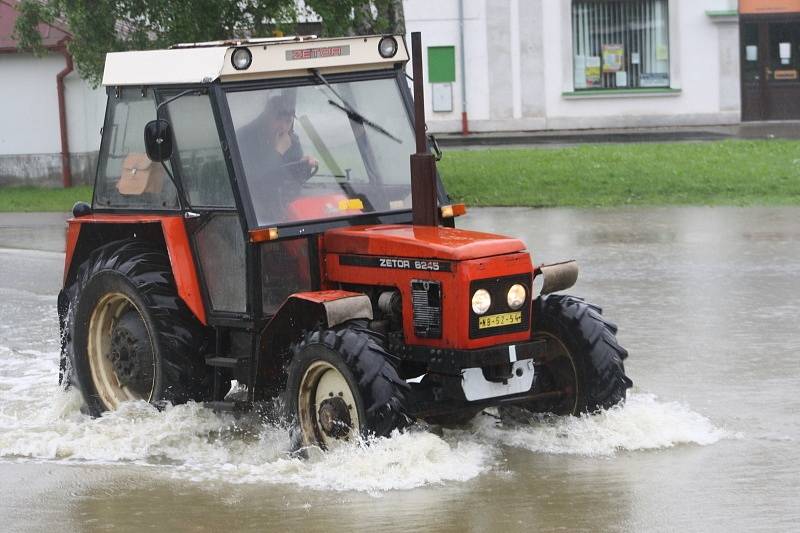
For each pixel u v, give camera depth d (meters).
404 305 11.51
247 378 12.22
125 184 13.47
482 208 32.06
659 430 12.07
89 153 41.44
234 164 11.98
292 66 12.30
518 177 36.41
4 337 18.47
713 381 14.52
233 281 12.30
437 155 12.68
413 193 12.18
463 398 11.28
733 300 19.61
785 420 12.75
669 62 53.84
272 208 12.04
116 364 13.38
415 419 11.38
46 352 17.41
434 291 11.27
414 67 12.12
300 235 12.02
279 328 11.73
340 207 12.32
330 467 10.98
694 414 12.88
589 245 25.75
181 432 12.53
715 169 36.34
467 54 53.44
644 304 19.50
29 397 14.84
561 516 9.86
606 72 53.84
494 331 11.27
